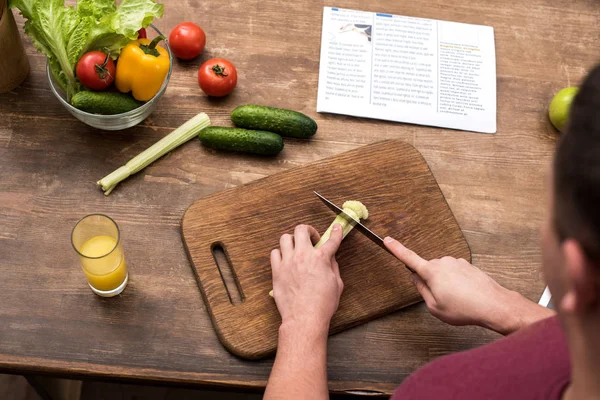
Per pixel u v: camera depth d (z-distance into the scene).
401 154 1.29
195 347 1.10
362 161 1.28
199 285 1.14
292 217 1.21
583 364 0.48
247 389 1.09
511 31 1.48
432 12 1.48
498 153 1.34
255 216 1.20
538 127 1.38
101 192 1.23
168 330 1.11
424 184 1.27
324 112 1.35
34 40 1.19
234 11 1.44
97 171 1.25
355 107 1.35
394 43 1.43
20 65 1.28
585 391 0.50
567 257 0.43
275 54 1.40
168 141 1.26
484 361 0.69
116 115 1.20
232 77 1.31
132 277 1.15
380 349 1.12
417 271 1.08
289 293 1.06
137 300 1.13
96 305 1.12
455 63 1.42
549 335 0.69
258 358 1.09
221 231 1.18
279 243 1.18
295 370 0.97
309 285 1.05
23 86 1.31
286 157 1.30
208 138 1.25
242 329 1.10
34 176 1.23
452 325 1.11
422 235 1.22
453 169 1.32
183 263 1.17
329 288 1.06
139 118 1.25
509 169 1.33
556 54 1.47
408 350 1.12
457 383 0.69
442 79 1.40
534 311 1.03
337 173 1.26
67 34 1.15
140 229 1.20
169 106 1.32
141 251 1.18
